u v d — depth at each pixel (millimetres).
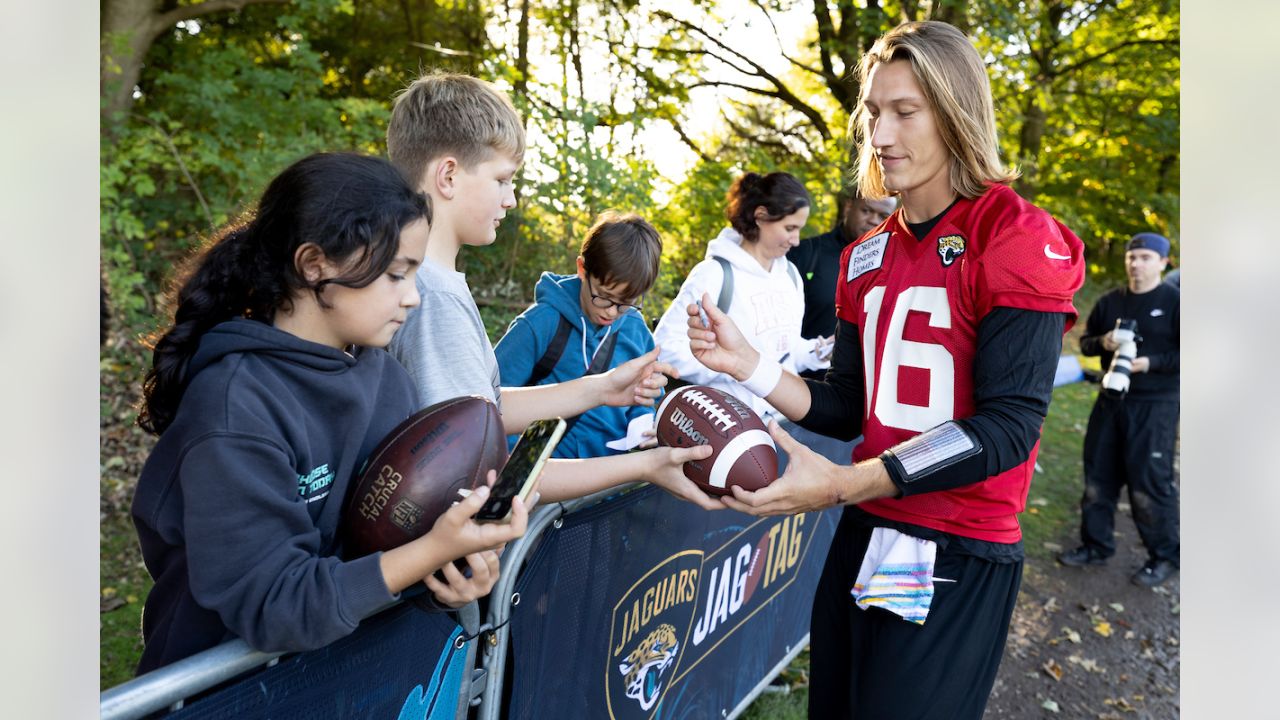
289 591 1140
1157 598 4996
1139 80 12117
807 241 4453
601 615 2072
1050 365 1743
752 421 1952
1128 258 5277
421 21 10594
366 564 1191
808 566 3475
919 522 1910
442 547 1197
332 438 1342
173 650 1282
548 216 6449
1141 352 5172
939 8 8891
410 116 1820
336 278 1251
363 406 1373
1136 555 5648
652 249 2797
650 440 2223
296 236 1246
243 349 1230
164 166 6645
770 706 3391
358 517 1349
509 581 1635
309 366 1281
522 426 2031
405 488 1333
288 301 1292
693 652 2617
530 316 2871
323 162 1288
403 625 1435
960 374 1859
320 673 1291
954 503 1883
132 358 5996
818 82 13469
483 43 10750
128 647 3664
